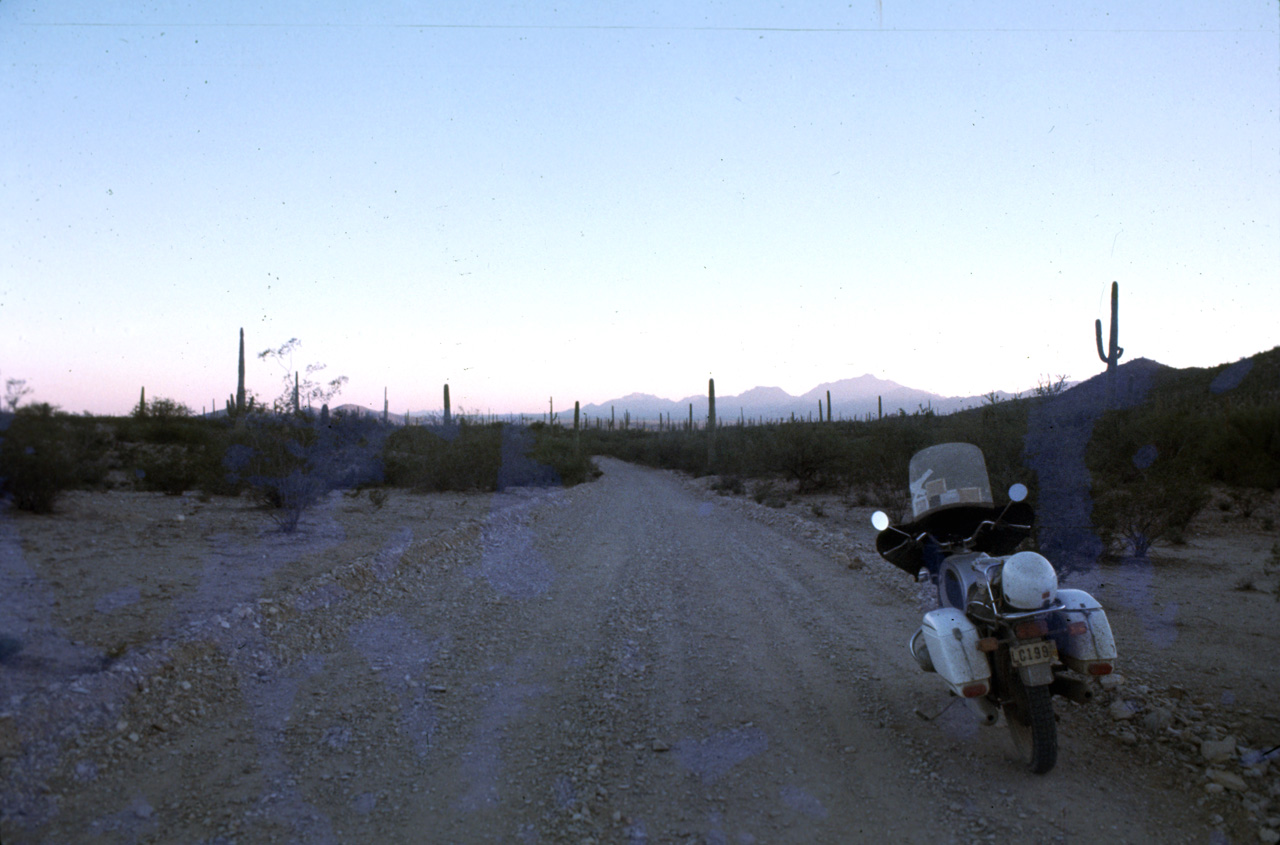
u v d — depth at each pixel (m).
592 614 7.86
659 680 5.72
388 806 3.70
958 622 4.21
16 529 10.17
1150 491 10.62
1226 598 8.27
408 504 18.08
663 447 57.22
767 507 20.17
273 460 11.91
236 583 7.94
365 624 7.11
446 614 7.66
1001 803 3.74
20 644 5.43
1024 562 3.99
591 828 3.51
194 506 14.40
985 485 4.93
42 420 10.74
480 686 5.51
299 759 4.22
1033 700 3.93
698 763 4.23
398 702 5.14
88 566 8.40
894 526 5.10
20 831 3.36
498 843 3.37
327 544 10.95
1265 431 14.73
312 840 3.37
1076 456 9.85
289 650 6.13
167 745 4.34
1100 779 4.00
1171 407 19.30
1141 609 7.75
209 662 5.55
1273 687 5.25
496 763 4.22
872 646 6.64
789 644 6.73
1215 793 3.76
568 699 5.27
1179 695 5.10
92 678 4.79
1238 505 15.08
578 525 16.08
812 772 4.12
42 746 4.05
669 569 10.71
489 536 13.19
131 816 3.54
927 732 4.68
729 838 3.42
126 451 19.38
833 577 9.97
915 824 3.55
